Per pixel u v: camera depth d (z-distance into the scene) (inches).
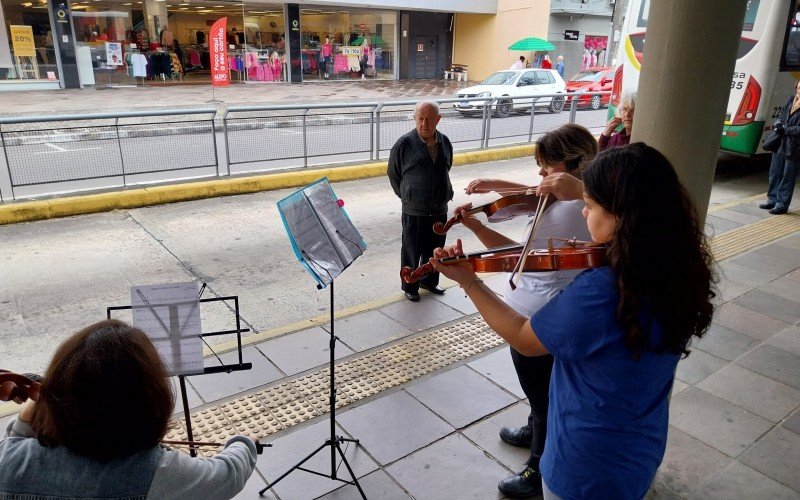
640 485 62.5
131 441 47.9
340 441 110.5
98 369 46.4
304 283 211.5
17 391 53.9
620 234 56.0
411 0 939.3
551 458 66.2
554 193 85.7
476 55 1092.5
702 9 83.9
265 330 175.0
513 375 149.3
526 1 1004.6
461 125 448.8
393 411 133.7
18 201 282.7
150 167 336.5
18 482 47.3
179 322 78.3
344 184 367.9
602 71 765.9
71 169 316.8
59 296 195.9
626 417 60.6
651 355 59.0
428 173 178.7
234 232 267.1
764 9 316.8
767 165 430.9
